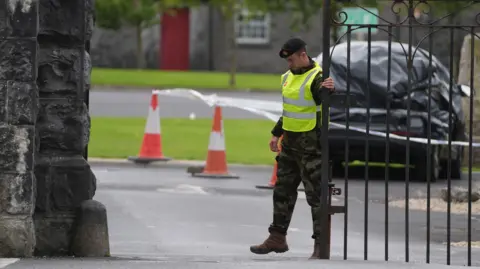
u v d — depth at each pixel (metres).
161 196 38.44
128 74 124.00
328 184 23.52
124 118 71.81
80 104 24.17
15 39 22.67
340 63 45.09
